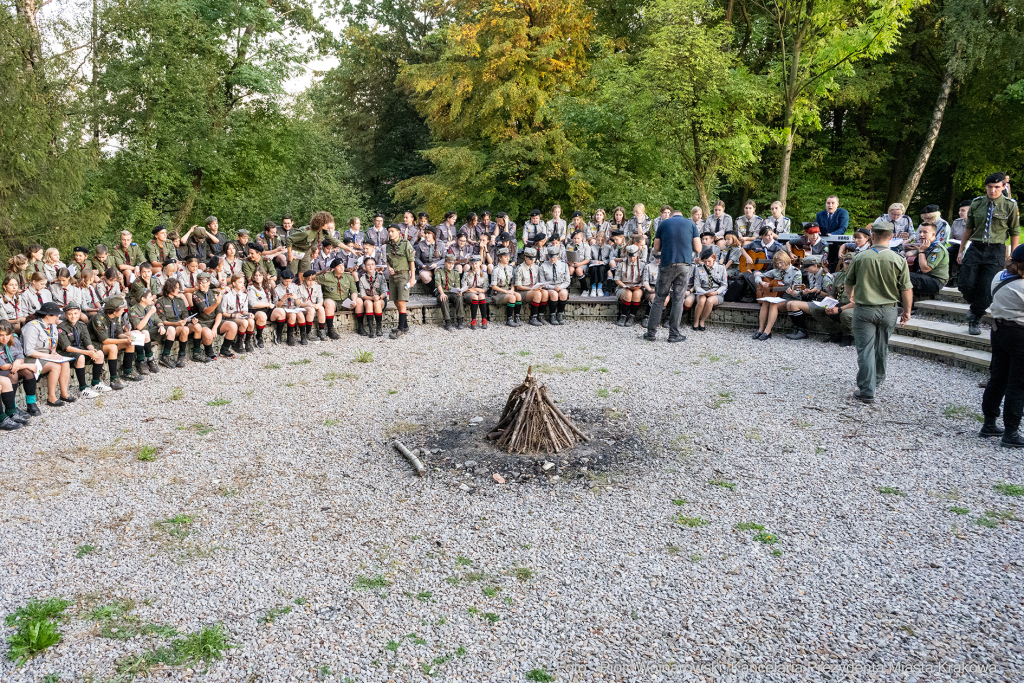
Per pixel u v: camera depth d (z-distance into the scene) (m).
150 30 21.14
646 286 12.43
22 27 12.31
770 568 4.38
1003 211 8.55
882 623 3.83
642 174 19.92
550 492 5.55
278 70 24.72
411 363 10.01
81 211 13.27
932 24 22.23
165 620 3.98
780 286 11.52
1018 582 4.17
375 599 4.14
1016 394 6.07
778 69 18.77
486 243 13.05
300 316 11.34
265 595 4.20
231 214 23.53
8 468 6.25
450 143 23.67
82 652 3.70
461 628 3.86
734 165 18.12
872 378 7.57
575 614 3.97
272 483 5.82
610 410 7.54
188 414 7.77
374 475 5.94
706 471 5.88
